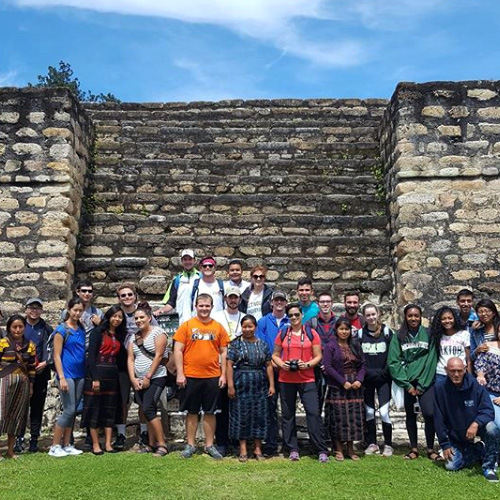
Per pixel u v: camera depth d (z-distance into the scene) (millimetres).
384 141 10742
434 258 8922
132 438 7281
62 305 8883
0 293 8922
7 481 5496
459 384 5895
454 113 9266
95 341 6520
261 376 6367
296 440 6398
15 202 9172
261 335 6820
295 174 10930
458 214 9031
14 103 9391
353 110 12617
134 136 11734
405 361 6488
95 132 11641
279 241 9812
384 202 10344
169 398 7355
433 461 6203
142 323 6504
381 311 9297
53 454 6371
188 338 6441
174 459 6195
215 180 10695
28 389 6484
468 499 5094
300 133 11984
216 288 7332
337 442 6379
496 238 8953
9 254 9031
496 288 8812
